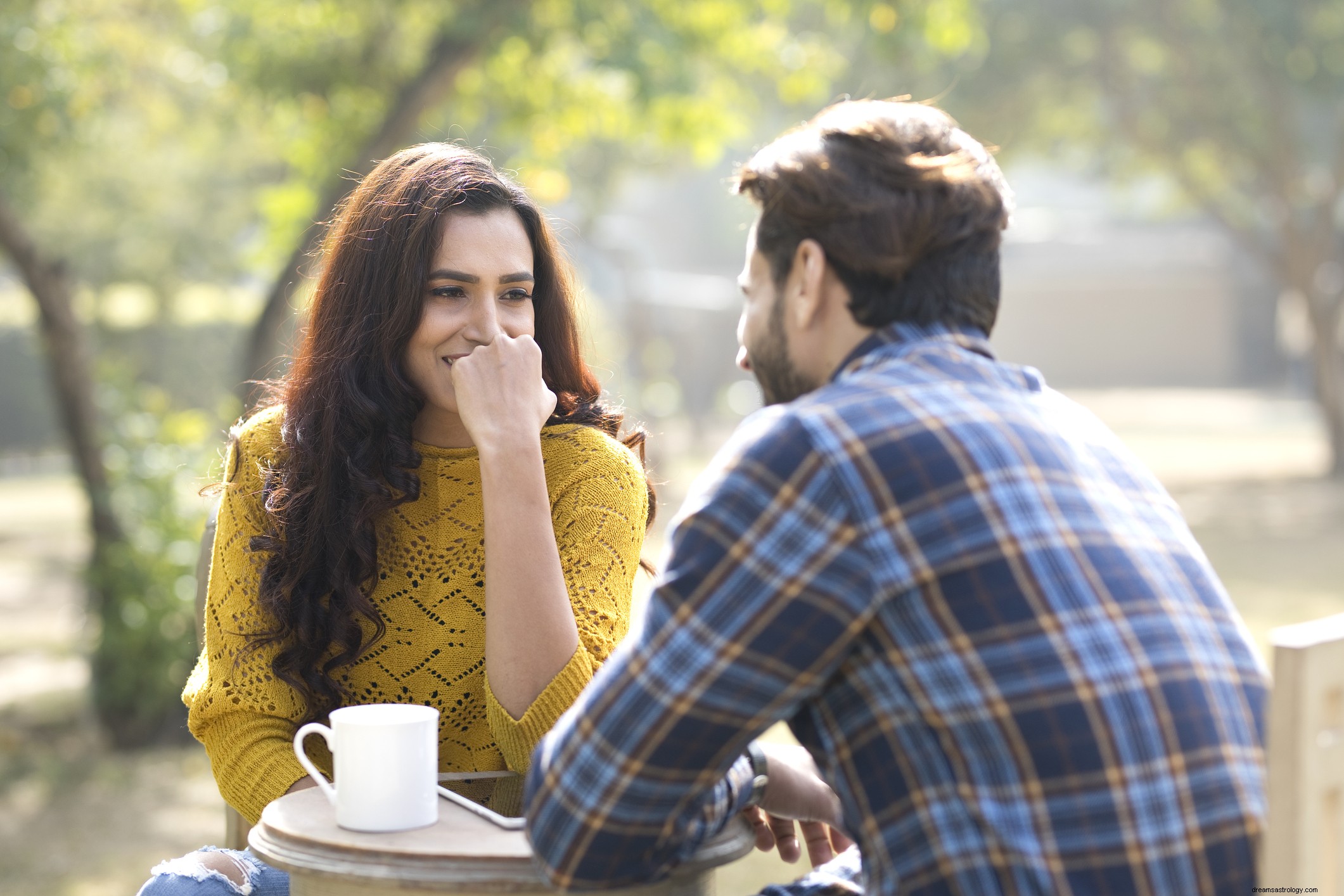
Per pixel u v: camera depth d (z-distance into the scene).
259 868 3.01
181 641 10.27
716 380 44.41
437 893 2.34
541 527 2.96
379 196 3.28
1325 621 2.24
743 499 2.15
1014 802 2.05
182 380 32.62
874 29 12.21
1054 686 2.04
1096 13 22.88
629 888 2.31
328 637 3.11
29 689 11.98
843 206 2.27
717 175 61.38
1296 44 22.22
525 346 3.06
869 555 2.10
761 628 2.12
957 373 2.26
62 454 35.72
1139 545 2.20
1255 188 26.19
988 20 22.88
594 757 2.21
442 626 3.20
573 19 10.49
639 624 2.25
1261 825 2.11
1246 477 26.03
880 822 2.15
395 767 2.45
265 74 11.92
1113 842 2.02
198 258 31.03
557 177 13.38
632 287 33.75
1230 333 55.69
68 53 10.65
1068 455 2.22
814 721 2.27
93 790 8.88
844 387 2.23
